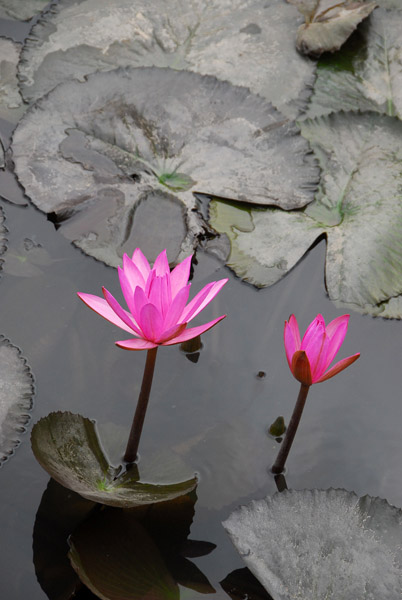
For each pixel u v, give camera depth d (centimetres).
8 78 249
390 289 201
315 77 260
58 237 209
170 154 226
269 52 263
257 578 134
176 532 150
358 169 231
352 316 202
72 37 260
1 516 149
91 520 151
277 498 148
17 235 207
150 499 146
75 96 233
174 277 151
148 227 207
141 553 145
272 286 207
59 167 218
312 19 275
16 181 218
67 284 198
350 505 147
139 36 263
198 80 243
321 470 164
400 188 225
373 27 277
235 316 199
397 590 135
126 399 174
